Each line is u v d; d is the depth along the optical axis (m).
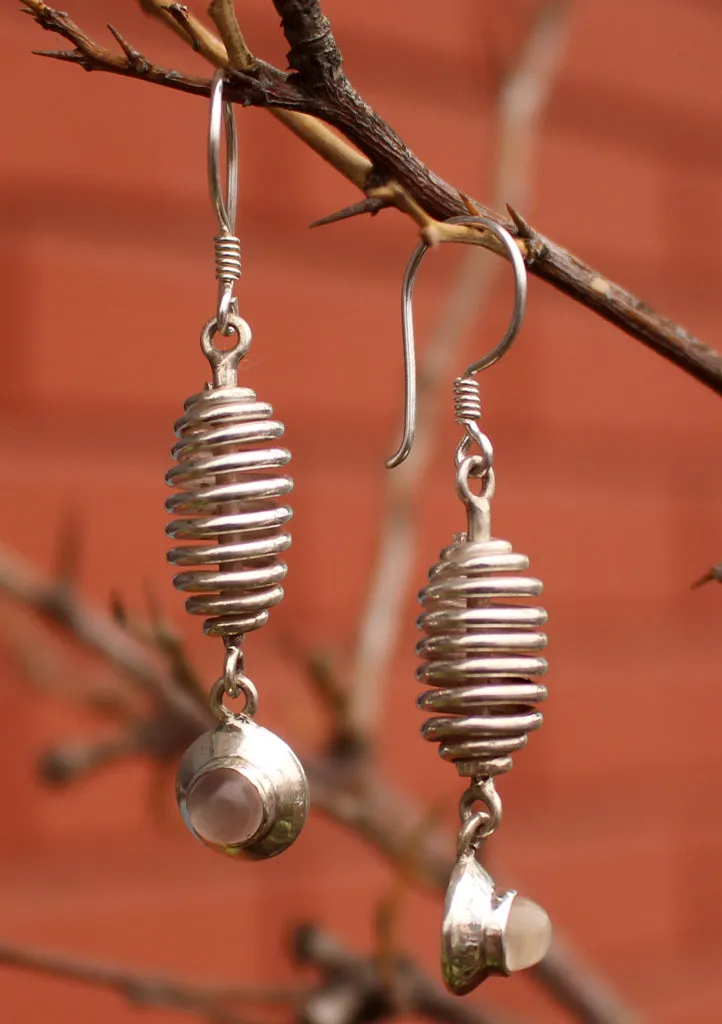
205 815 0.30
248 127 0.60
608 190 0.71
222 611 0.30
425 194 0.30
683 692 0.71
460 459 0.30
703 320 0.75
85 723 0.56
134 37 0.57
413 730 0.61
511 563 0.30
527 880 0.64
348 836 0.61
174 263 0.59
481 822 0.30
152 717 0.40
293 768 0.30
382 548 0.41
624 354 0.70
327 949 0.39
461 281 0.42
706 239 0.76
